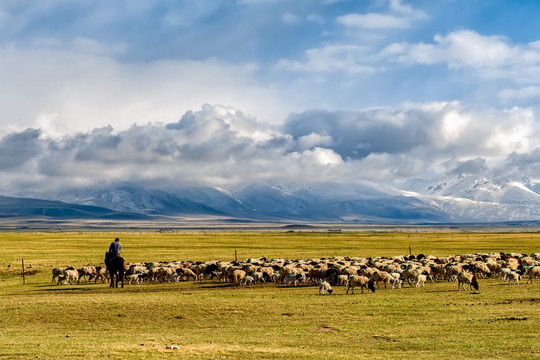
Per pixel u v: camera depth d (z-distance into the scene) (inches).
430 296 1855.3
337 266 2586.1
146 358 1029.8
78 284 2524.6
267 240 6476.4
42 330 1397.6
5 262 3356.3
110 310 1608.0
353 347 1165.7
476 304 1649.9
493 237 7411.4
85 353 1065.5
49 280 2706.7
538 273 2212.1
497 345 1149.7
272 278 2466.8
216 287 2321.6
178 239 6550.2
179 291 2165.4
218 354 1071.6
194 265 2896.2
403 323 1406.3
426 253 4443.9
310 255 4244.6
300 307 1644.9
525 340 1184.2
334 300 1780.3
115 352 1075.3
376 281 2145.7
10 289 2338.8
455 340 1205.7
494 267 2487.7
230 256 4124.0
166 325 1448.1
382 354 1092.5
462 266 2436.0
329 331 1332.4
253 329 1376.7
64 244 5270.7
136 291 2194.9
